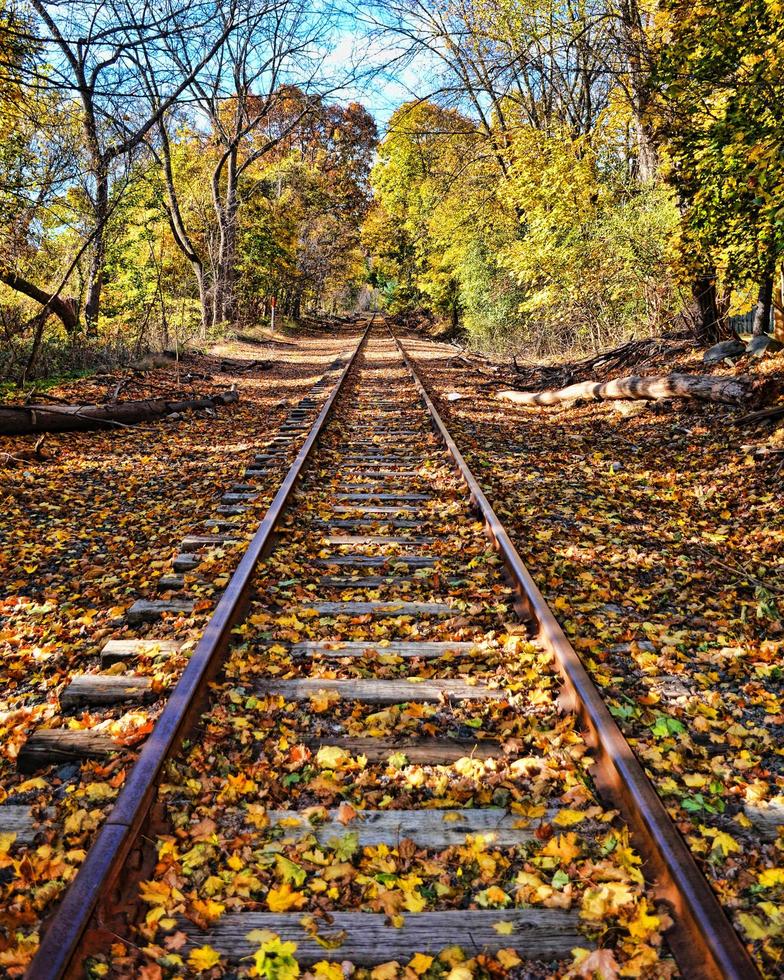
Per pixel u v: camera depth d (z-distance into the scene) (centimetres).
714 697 382
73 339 1650
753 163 774
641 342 1435
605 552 598
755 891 258
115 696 377
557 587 520
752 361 1081
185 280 3472
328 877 262
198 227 3306
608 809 292
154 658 416
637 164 1697
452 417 1197
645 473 842
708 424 964
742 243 966
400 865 268
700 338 1320
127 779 281
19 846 280
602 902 244
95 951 225
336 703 373
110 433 1088
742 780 318
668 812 289
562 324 2033
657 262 1424
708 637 451
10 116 1202
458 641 440
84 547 639
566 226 1648
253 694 378
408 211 4269
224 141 2962
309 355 2739
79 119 1312
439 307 4266
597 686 384
